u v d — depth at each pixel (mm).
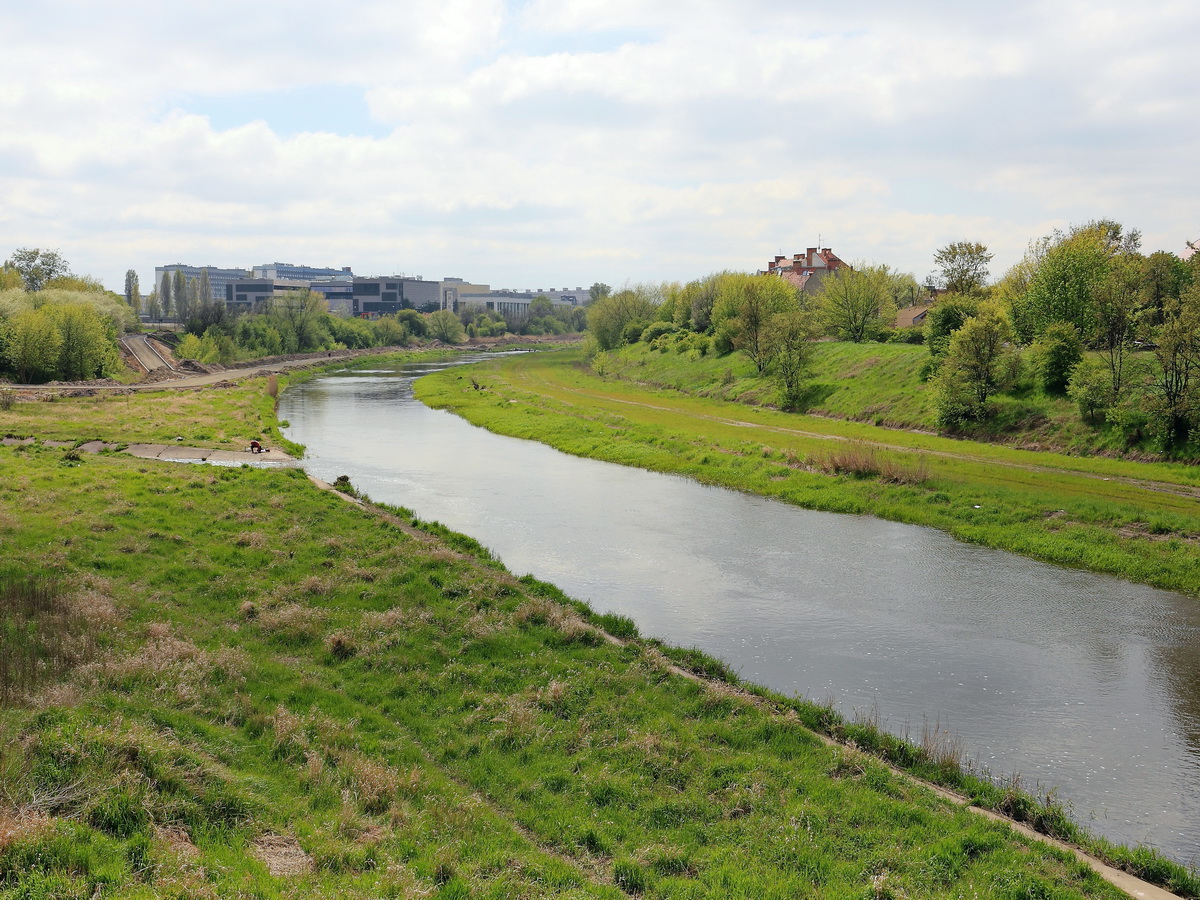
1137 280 50594
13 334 88125
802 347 72875
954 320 64938
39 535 27328
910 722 18703
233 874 10383
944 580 29000
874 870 12422
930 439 54688
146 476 38938
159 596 22859
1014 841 13500
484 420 69812
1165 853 13867
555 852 12812
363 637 21078
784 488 42625
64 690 15109
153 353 119688
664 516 37906
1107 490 38812
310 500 36094
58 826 10570
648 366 108688
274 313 159125
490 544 32812
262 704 16781
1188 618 25438
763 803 14422
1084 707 19500
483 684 19094
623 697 18719
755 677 21031
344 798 13250
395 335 189250
